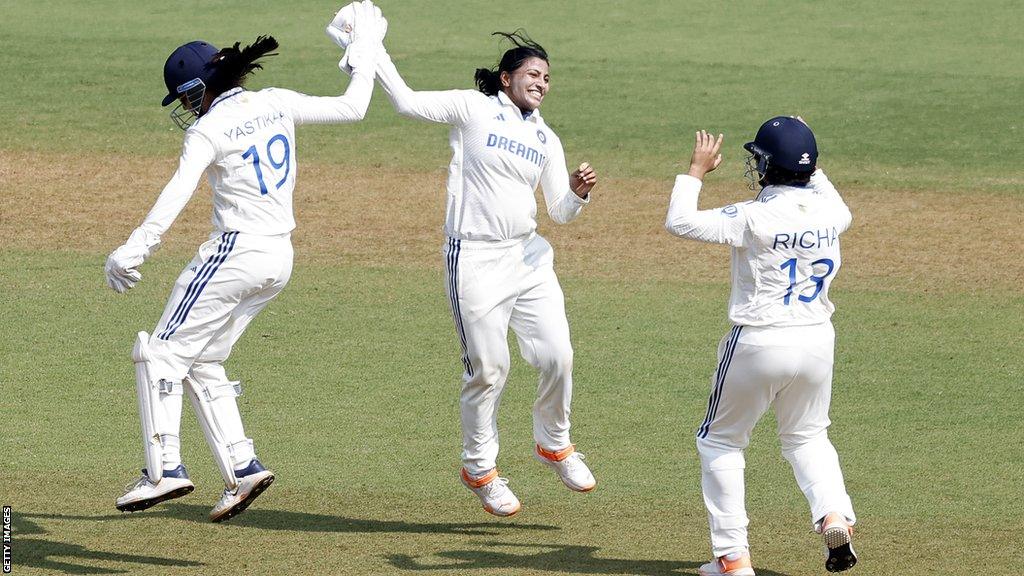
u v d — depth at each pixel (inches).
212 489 986.7
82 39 3046.3
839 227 783.1
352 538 882.1
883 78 2810.0
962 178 2137.1
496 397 917.8
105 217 1876.2
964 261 1708.9
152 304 1480.1
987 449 1073.5
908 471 1023.6
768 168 786.2
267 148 844.0
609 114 2527.1
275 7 3432.6
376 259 1701.5
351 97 882.8
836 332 1413.6
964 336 1397.6
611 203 1994.3
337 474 1017.5
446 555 850.1
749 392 780.6
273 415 1150.3
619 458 1059.9
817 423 804.6
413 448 1079.6
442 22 3314.5
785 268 766.5
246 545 863.7
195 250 1721.2
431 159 2237.9
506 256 892.6
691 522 924.0
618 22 3356.3
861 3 3565.5
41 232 1793.8
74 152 2214.6
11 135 2299.5
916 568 824.9
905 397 1206.3
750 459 1067.9
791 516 934.4
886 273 1657.2
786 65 2928.2
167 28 3179.1
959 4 3540.8
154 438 815.1
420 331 1403.8
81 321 1413.6
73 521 903.7
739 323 780.0
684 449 1081.4
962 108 2573.8
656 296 1553.9
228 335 861.8
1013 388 1229.7
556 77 2805.1
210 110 840.3
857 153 2281.0
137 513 924.0
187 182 813.9
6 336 1354.6
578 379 1258.6
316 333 1392.7
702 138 796.6
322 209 1937.7
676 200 774.5
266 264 845.2
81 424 1114.7
